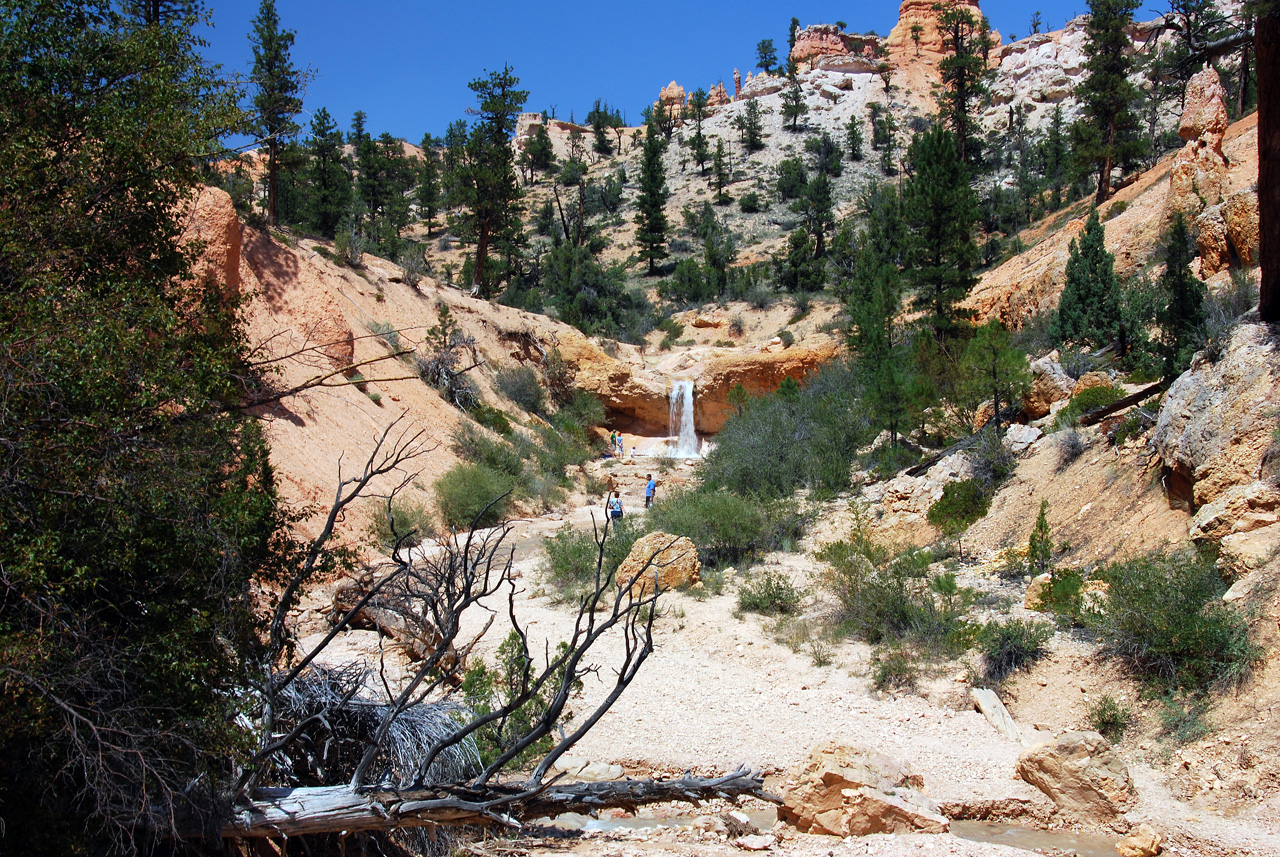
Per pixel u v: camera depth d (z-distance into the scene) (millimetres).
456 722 6863
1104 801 7605
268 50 28328
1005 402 21391
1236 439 11344
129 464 4824
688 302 65000
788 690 10844
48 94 6277
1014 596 13250
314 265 31969
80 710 4480
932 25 138000
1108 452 15461
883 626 12477
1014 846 7195
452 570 5621
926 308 34000
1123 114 44250
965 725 9727
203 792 4855
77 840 4406
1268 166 11922
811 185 75312
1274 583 9266
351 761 6422
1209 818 7383
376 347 30406
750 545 18391
